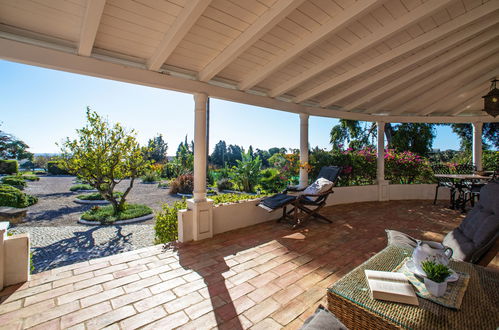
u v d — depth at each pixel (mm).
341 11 2555
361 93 5145
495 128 9977
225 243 3477
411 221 4605
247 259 2938
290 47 3145
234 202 4215
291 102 4934
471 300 1263
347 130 10406
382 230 4066
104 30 2527
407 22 2691
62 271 2607
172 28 2447
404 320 1127
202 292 2230
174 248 3285
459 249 1868
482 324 1090
